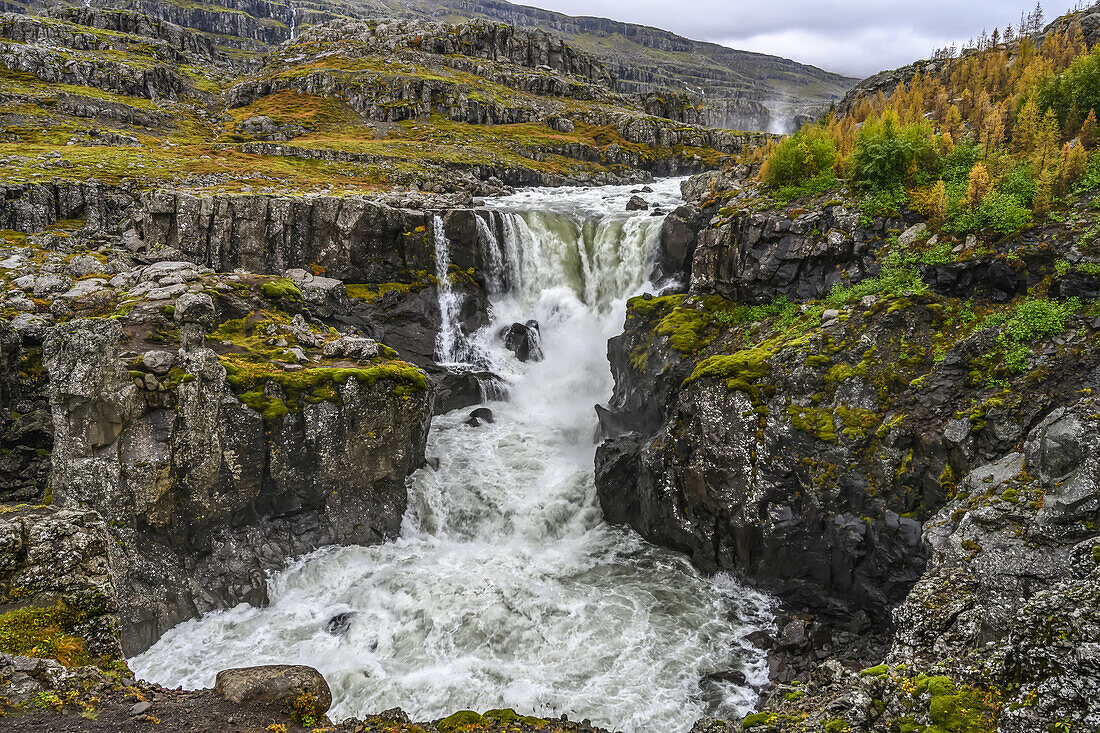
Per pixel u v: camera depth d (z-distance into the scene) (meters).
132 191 43.72
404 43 119.25
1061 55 34.50
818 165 31.44
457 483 30.08
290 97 96.69
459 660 20.75
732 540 23.88
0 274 31.52
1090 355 19.03
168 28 133.00
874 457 21.44
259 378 24.86
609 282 43.09
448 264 42.47
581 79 126.06
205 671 20.09
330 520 26.14
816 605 22.16
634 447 27.83
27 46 82.06
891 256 25.30
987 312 22.33
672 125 99.62
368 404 26.59
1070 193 23.41
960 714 12.00
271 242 39.28
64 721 13.21
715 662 20.38
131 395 21.59
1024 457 17.52
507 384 38.81
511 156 79.44
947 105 36.06
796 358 23.73
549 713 18.50
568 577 24.92
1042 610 12.00
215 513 23.55
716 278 31.50
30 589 16.62
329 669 20.19
